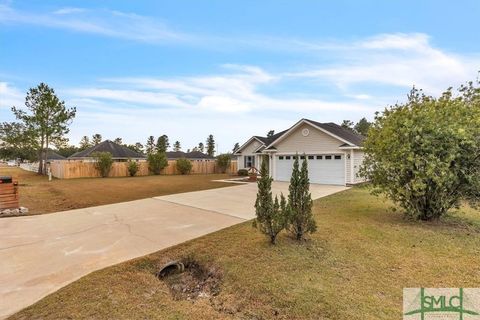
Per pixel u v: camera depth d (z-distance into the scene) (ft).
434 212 21.36
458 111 20.45
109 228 20.12
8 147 96.07
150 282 12.11
